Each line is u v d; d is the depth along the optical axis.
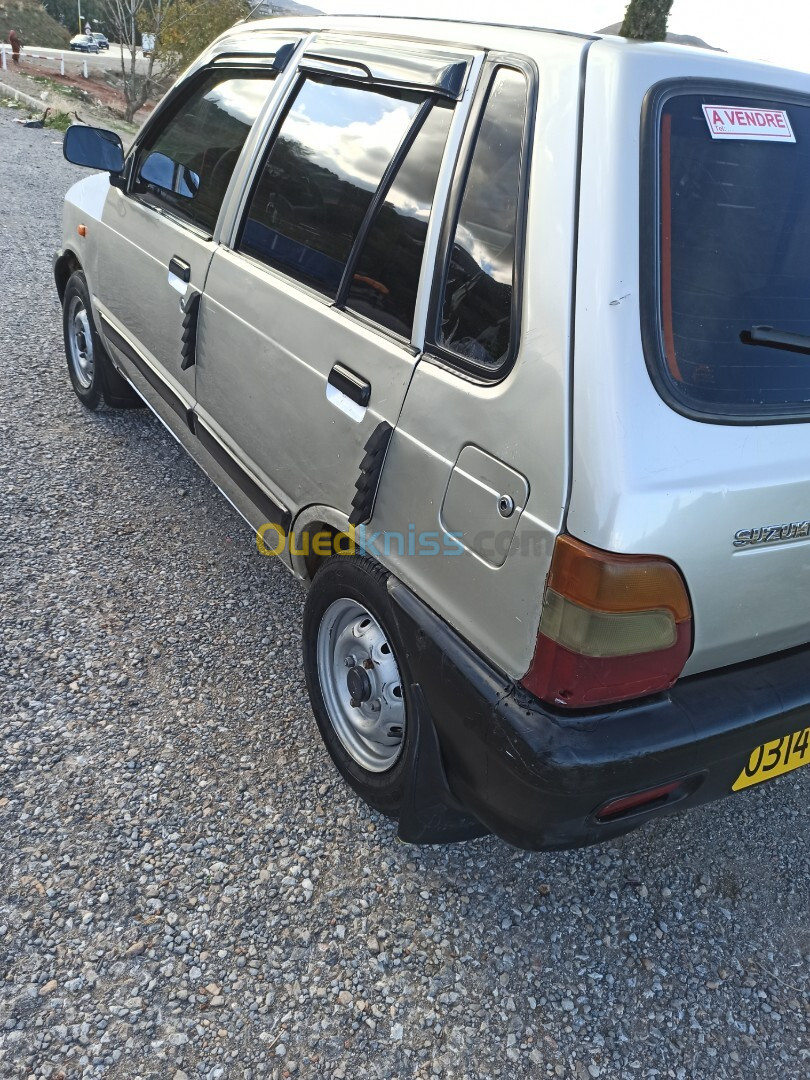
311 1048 1.88
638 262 1.67
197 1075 1.79
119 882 2.17
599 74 1.77
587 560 1.60
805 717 1.97
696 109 1.81
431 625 1.99
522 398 1.74
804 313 1.92
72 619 3.10
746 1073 1.96
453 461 1.91
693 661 1.81
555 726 1.71
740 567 1.75
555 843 1.83
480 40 2.10
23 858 2.20
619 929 2.27
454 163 2.05
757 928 2.33
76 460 4.16
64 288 4.68
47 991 1.91
